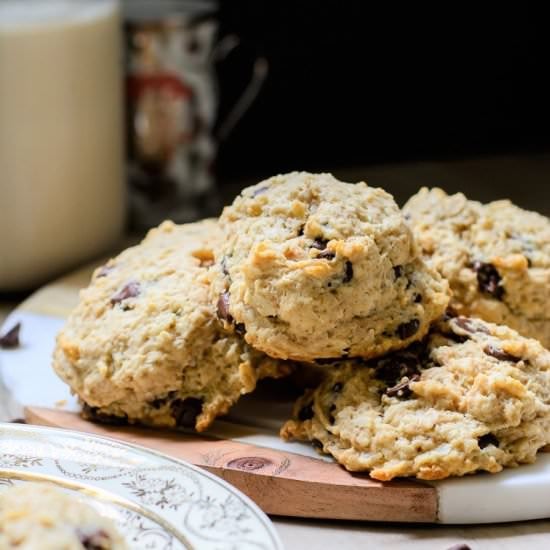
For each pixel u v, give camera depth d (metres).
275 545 0.48
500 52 0.83
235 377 0.55
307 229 0.53
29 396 0.58
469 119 0.84
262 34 0.81
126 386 0.55
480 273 0.57
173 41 0.73
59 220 0.71
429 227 0.58
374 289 0.53
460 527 0.52
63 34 0.68
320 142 0.83
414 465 0.51
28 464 0.52
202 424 0.55
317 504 0.52
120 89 0.72
